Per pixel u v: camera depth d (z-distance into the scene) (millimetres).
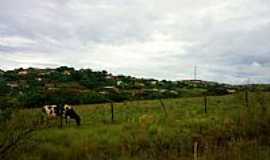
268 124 16219
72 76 100312
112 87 91812
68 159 12820
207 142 14383
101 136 16797
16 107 12844
